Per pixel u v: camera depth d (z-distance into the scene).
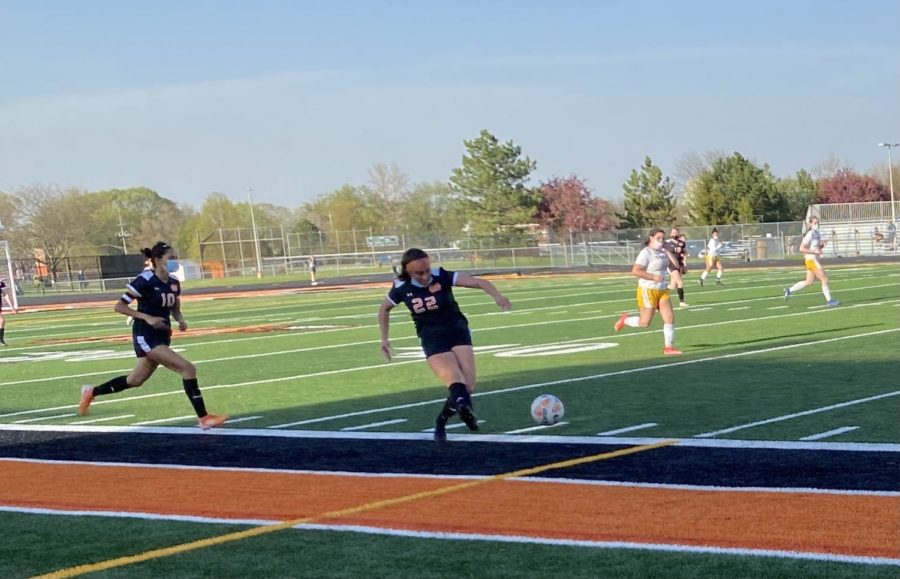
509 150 94.81
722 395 11.14
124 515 7.20
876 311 20.67
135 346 11.04
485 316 25.77
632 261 60.19
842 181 91.50
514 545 5.94
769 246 59.22
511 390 12.45
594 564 5.51
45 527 6.98
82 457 9.62
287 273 80.12
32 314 42.84
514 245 73.44
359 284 52.88
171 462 9.15
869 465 7.49
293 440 9.93
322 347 19.75
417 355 17.41
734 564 5.39
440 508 6.88
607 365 14.39
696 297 28.19
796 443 8.38
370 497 7.31
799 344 15.62
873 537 5.73
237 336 23.64
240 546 6.22
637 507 6.62
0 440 10.80
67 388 15.31
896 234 56.75
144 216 124.94
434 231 106.62
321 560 5.84
